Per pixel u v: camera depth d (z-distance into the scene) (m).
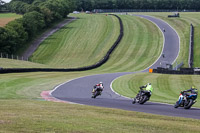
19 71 90.19
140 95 40.69
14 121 21.55
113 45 163.88
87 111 29.20
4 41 167.00
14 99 40.06
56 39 198.38
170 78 81.88
